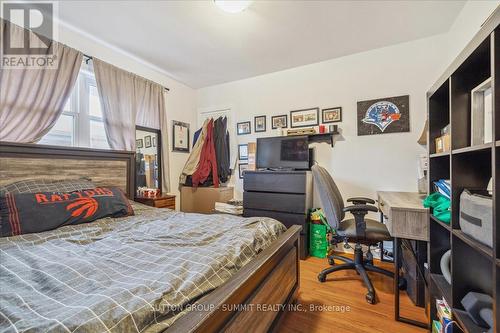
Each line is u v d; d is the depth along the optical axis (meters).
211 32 2.26
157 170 3.06
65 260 0.97
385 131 2.60
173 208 2.82
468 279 1.00
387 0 1.85
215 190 3.17
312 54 2.74
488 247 0.78
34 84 1.89
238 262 1.04
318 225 2.65
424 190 2.23
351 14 2.01
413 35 2.37
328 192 1.91
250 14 2.00
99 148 2.48
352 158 2.76
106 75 2.40
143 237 1.29
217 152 3.39
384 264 2.41
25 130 1.84
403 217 1.46
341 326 1.47
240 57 2.79
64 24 2.10
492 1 1.52
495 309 0.71
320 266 2.37
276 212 2.76
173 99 3.41
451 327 1.04
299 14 2.00
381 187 2.62
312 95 2.99
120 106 2.54
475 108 0.97
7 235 1.30
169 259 0.98
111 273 0.85
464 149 0.93
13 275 0.84
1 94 1.72
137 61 2.85
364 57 2.70
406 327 1.46
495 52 0.72
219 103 3.64
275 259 1.24
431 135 1.41
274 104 3.23
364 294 1.83
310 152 2.95
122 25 2.13
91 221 1.61
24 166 1.75
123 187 2.49
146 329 0.60
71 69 2.12
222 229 1.44
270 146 3.04
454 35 2.15
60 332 0.51
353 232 1.82
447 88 1.29
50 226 1.42
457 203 1.02
